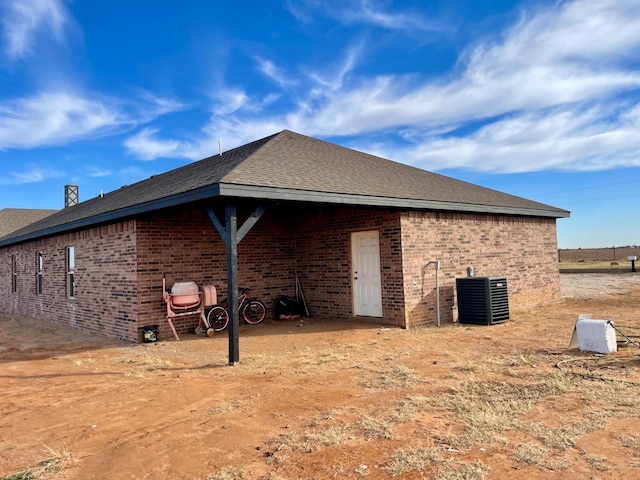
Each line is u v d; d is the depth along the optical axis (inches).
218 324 433.4
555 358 273.0
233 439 167.0
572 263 1712.6
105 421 192.5
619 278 1001.5
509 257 530.9
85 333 462.9
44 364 319.6
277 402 209.2
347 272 462.6
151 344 380.2
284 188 313.4
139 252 397.4
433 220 446.9
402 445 155.5
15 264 701.3
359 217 451.8
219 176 313.9
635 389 204.8
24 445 170.2
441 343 338.6
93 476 142.5
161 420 191.2
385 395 213.3
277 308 490.6
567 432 159.6
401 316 413.7
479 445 152.8
